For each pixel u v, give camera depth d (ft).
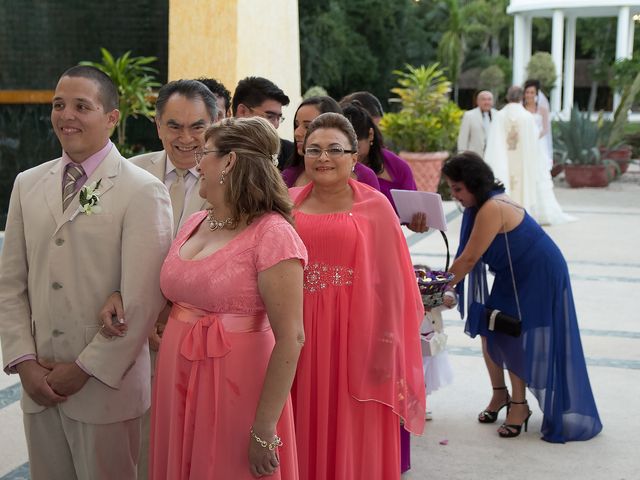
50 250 9.55
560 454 14.34
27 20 31.89
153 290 9.46
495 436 15.16
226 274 8.25
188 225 9.12
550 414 14.79
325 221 11.05
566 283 14.82
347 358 10.91
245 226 8.46
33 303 9.82
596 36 129.18
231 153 8.30
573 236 34.83
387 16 108.78
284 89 31.89
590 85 147.84
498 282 15.10
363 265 10.95
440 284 14.26
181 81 11.25
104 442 9.77
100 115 9.62
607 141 58.08
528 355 14.71
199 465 8.41
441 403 16.80
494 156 35.78
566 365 14.85
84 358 9.37
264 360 8.46
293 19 32.73
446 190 47.19
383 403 10.98
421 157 45.01
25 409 9.98
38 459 10.11
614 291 25.61
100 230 9.50
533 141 36.01
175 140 11.12
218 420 8.34
